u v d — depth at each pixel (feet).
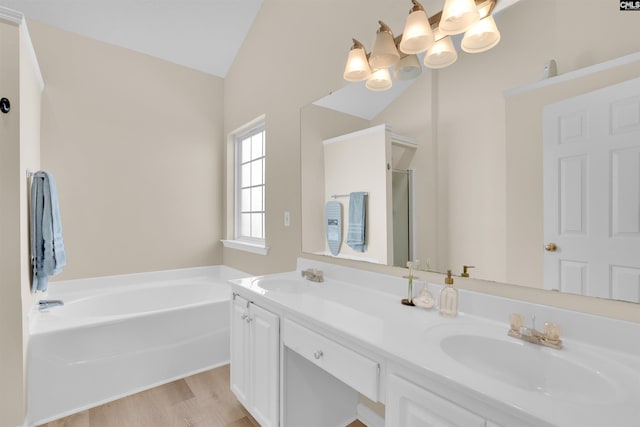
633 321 3.03
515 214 3.82
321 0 6.81
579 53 3.32
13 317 5.30
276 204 8.25
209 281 10.27
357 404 5.83
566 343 3.26
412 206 4.96
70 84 8.35
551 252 3.54
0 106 5.25
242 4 8.77
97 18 8.20
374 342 3.29
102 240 8.91
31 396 5.67
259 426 5.68
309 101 7.13
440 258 4.59
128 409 6.15
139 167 9.53
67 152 8.32
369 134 5.66
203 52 10.01
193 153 10.58
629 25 3.01
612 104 3.11
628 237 3.03
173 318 7.25
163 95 9.98
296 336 4.50
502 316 3.84
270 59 8.53
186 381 7.17
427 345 3.22
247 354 5.65
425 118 4.76
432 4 4.82
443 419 2.72
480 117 4.14
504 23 3.90
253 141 10.34
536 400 2.28
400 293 5.05
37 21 7.86
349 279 5.99
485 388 2.43
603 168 3.17
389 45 4.92
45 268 6.47
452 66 4.44
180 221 10.33
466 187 4.29
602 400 2.63
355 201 5.96
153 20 8.63
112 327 6.54
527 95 3.71
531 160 3.68
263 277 6.52
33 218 6.40
